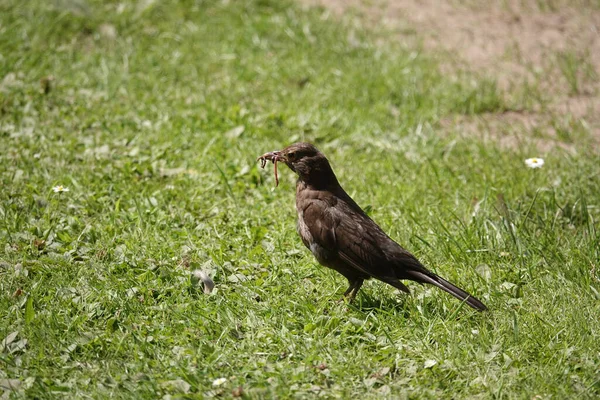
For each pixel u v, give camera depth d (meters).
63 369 8.16
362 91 15.88
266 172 12.95
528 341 8.77
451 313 9.37
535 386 8.07
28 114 14.35
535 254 10.65
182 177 12.62
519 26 18.61
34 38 17.02
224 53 17.16
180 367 8.15
